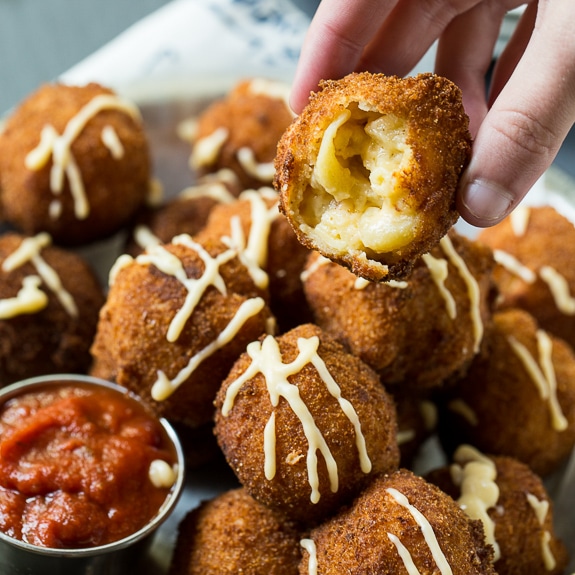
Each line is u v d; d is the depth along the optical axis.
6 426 0.33
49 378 0.35
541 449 0.38
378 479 0.30
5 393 0.34
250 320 0.33
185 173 0.51
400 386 0.36
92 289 0.42
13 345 0.40
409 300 0.33
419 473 0.38
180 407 0.34
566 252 0.42
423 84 0.27
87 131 0.44
